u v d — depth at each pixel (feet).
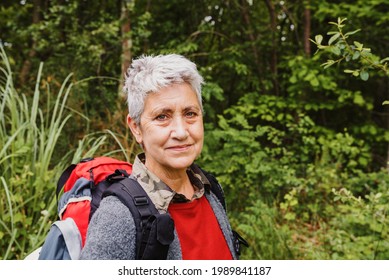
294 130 17.17
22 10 18.70
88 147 13.28
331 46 5.87
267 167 13.85
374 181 14.28
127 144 12.71
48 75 16.03
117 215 3.62
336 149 15.07
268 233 11.40
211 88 16.22
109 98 16.06
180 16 19.92
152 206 3.77
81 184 4.82
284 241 11.07
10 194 8.69
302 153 16.72
